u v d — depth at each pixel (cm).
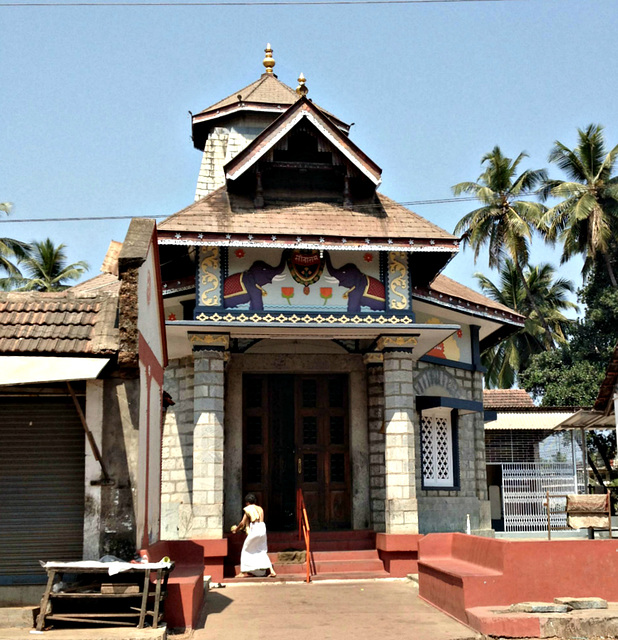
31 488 931
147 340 1045
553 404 3425
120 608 904
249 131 2134
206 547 1415
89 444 920
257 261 1507
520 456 2603
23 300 970
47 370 847
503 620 945
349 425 1730
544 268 4366
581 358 3622
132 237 970
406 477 1507
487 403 2870
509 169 3784
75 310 965
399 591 1335
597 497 1406
